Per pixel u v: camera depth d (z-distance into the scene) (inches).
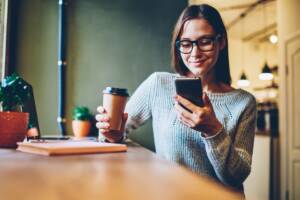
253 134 56.2
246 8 212.5
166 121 59.1
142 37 96.9
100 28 95.7
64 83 93.1
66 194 18.0
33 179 22.7
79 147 40.4
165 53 97.1
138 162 34.1
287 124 183.2
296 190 172.4
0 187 19.8
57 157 36.3
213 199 18.3
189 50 55.9
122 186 20.9
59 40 93.1
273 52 259.9
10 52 90.3
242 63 285.6
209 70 57.9
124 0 96.7
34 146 39.8
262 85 266.1
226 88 61.1
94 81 94.8
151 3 97.5
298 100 171.3
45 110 92.3
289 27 181.3
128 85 96.0
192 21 55.2
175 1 97.9
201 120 43.0
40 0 93.0
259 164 211.6
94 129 92.2
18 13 92.1
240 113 55.7
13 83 48.7
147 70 96.6
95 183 21.6
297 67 172.7
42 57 92.7
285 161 183.3
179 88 44.3
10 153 39.4
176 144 56.2
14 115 46.6
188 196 18.6
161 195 18.5
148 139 95.0
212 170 55.2
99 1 95.9
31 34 92.6
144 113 65.1
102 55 95.3
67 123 93.3
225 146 44.6
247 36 277.7
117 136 55.9
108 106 50.8
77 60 94.3
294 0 173.8
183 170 29.0
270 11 219.8
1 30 88.0
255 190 213.9
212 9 56.4
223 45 58.8
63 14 93.4
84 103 94.0
